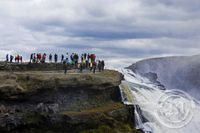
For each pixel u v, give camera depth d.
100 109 56.31
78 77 56.28
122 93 61.06
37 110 52.28
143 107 60.25
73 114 52.81
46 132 51.38
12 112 50.97
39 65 64.75
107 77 59.81
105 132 53.66
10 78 52.16
